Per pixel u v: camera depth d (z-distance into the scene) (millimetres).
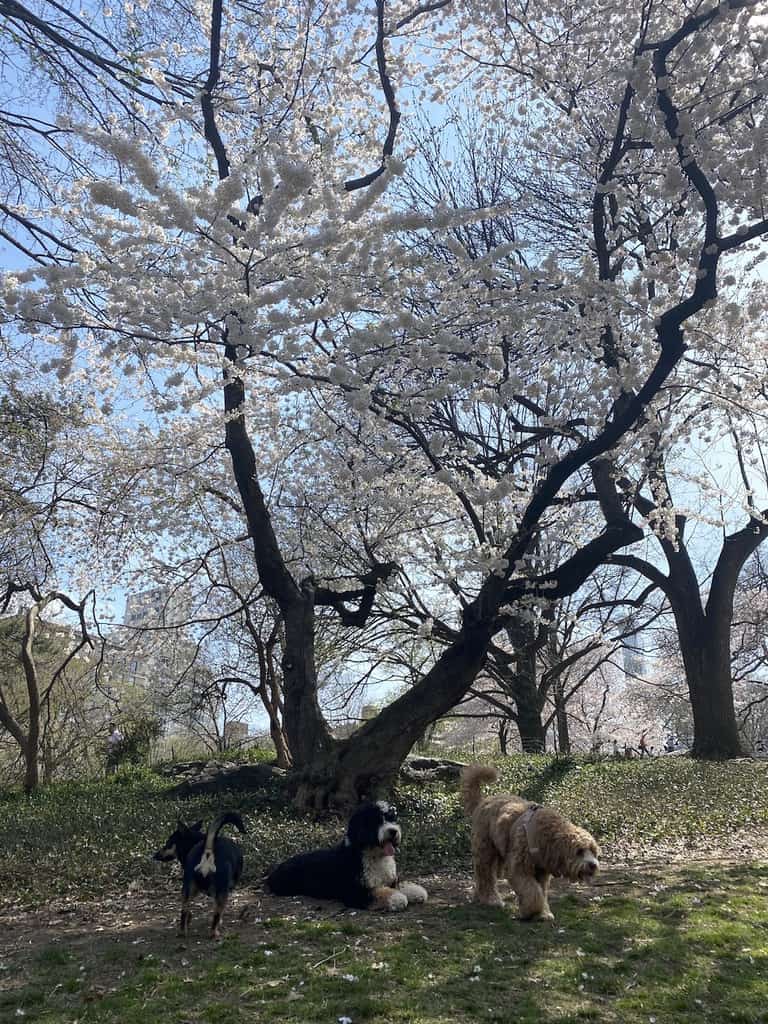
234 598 19688
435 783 14016
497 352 8812
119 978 4965
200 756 21859
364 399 7785
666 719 35875
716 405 13188
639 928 5797
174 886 7449
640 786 13477
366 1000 4402
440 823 10172
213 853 5914
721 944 5426
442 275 8508
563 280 9188
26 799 14250
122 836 9648
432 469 11266
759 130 8523
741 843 9516
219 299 7492
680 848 9305
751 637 31453
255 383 12422
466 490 9289
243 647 23406
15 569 16172
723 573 19766
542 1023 4172
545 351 10961
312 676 12008
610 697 37406
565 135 13562
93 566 16797
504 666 24078
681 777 14359
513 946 5395
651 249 11547
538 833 6098
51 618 20719
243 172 7680
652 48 8781
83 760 23234
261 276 7762
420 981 4730
